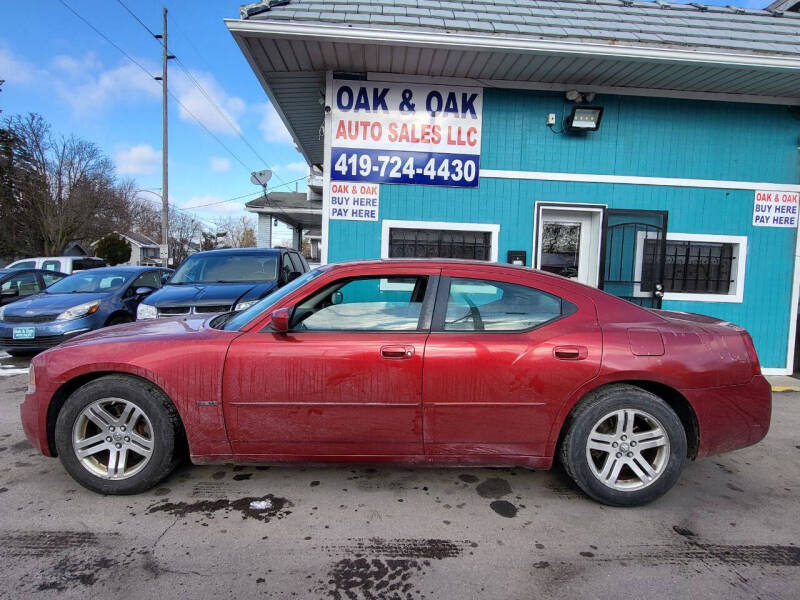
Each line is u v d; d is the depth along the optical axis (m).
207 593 2.05
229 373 2.74
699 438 2.85
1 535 2.45
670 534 2.57
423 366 2.75
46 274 10.92
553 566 2.28
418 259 3.15
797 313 6.51
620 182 6.26
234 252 7.17
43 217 31.34
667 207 6.34
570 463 2.83
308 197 18.86
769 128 6.36
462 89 6.02
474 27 5.09
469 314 2.91
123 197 38.72
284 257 7.30
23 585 2.07
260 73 5.82
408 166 6.04
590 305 2.97
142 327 3.23
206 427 2.78
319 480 3.13
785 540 2.54
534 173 6.16
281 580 2.15
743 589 2.12
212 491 2.95
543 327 2.88
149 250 54.59
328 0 5.44
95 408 2.80
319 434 2.79
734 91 6.17
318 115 7.42
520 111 6.11
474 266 3.06
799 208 6.44
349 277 2.99
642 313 3.00
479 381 2.76
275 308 2.91
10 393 5.17
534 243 6.24
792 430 4.32
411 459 2.85
